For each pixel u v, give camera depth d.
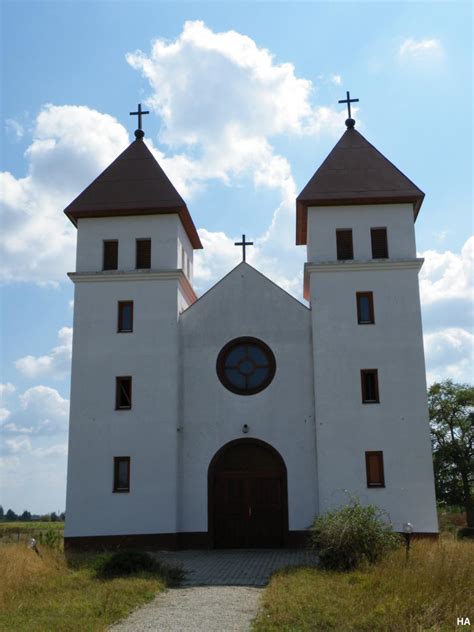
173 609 13.48
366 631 11.55
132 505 25.25
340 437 25.19
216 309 27.30
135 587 15.09
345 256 27.16
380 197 27.08
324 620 12.09
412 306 26.30
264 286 27.42
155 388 26.20
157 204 27.62
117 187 28.45
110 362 26.58
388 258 26.75
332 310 26.33
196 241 31.67
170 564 19.72
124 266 27.58
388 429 25.20
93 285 27.34
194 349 26.95
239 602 14.20
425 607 12.21
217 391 26.50
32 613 12.75
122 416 26.03
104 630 11.49
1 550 19.89
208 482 25.77
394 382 25.61
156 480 25.39
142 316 26.91
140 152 29.64
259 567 19.80
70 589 15.22
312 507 25.27
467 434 49.69
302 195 27.34
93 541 25.05
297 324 26.97
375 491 24.66
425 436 25.06
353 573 16.27
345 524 17.94
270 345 26.81
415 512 24.41
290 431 25.97
